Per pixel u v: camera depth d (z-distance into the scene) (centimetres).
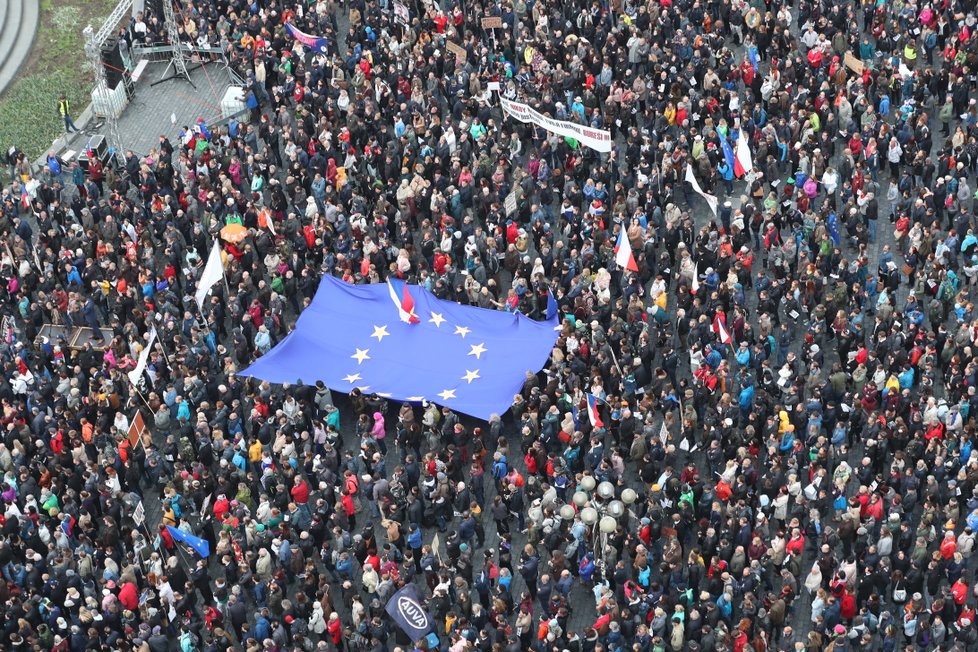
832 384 15612
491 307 17500
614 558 14150
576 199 18825
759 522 14500
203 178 19362
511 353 16625
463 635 13400
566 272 17362
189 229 18962
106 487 15275
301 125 19912
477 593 14625
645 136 19312
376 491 15050
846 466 14812
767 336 16550
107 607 14025
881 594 14362
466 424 16550
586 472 14900
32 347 17788
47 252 18588
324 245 18612
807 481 15238
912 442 14862
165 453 16012
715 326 16362
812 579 14012
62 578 14450
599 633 13475
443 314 17250
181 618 14375
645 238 17950
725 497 14725
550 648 13488
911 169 18900
